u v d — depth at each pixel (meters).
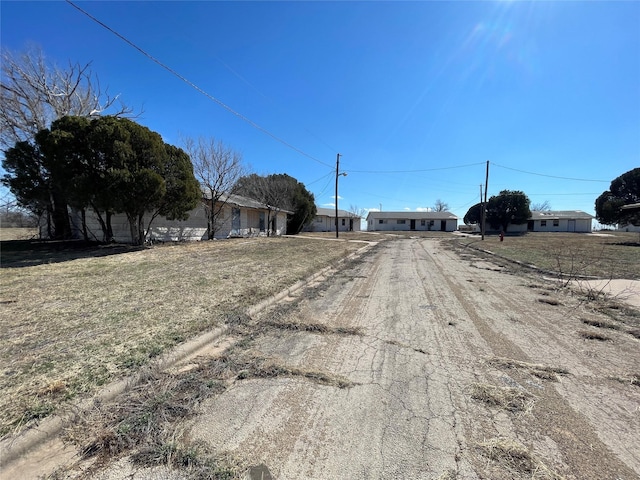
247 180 25.64
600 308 5.59
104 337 3.84
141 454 2.09
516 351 3.78
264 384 3.00
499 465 1.99
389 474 1.93
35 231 20.00
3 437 2.09
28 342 3.67
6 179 12.37
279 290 6.55
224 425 2.39
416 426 2.38
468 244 21.94
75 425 2.32
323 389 2.92
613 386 2.97
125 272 8.23
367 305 5.88
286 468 1.98
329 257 12.52
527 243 22.20
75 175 10.83
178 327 4.21
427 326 4.70
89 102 16.97
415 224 58.41
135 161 11.66
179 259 10.86
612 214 36.72
